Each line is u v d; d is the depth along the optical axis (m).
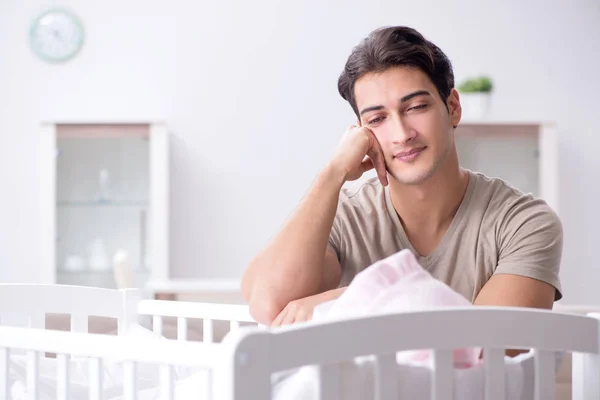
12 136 4.87
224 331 2.58
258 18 4.88
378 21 4.86
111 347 1.18
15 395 1.56
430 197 1.52
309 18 4.87
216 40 4.88
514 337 1.16
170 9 4.87
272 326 1.41
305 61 4.86
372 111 1.50
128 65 4.88
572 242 4.88
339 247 1.63
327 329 1.03
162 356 1.12
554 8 4.86
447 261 1.54
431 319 1.10
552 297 1.47
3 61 4.88
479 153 4.40
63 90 4.88
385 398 1.07
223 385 0.97
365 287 1.21
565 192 4.88
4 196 4.87
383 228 1.60
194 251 4.86
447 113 1.51
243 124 4.86
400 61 1.46
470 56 4.86
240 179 4.86
